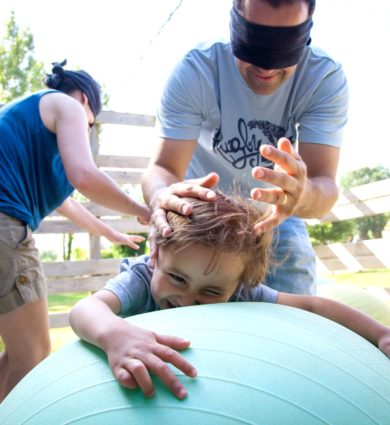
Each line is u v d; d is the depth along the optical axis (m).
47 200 1.79
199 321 0.91
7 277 1.59
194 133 1.70
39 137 1.70
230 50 1.64
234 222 1.09
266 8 1.35
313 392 0.77
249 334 0.87
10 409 0.88
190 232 1.05
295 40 1.41
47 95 1.75
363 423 0.75
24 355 1.65
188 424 0.71
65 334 4.22
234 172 1.78
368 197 3.81
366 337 1.12
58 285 4.11
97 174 1.60
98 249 4.25
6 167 1.62
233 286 1.13
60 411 0.78
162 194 1.19
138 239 2.43
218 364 0.79
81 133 1.68
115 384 0.79
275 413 0.73
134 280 1.19
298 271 1.77
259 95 1.63
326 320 1.03
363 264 3.90
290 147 1.06
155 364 0.76
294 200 1.08
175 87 1.67
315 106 1.68
